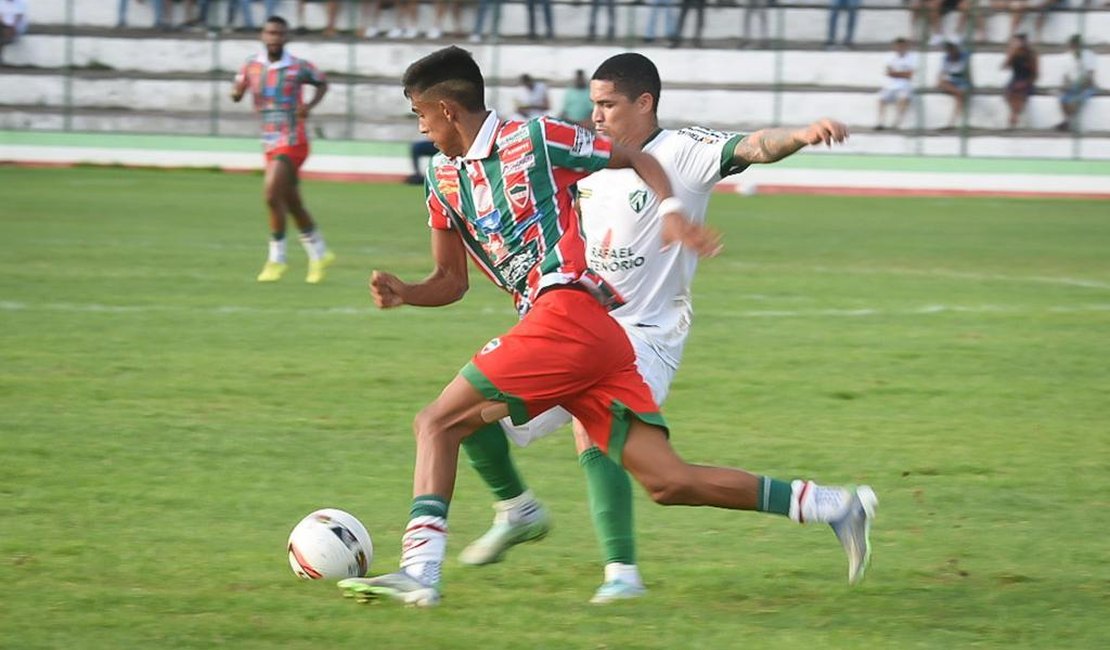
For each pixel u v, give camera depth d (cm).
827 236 6059
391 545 1730
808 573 1634
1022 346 3328
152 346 3078
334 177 9288
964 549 1752
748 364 3045
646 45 10412
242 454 2177
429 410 1450
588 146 1434
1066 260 5259
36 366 2820
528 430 1598
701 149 1595
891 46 10381
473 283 4394
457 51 1432
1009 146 9706
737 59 10312
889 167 9056
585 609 1477
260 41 10412
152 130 10088
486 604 1486
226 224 5869
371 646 1324
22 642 1316
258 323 3438
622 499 1545
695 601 1517
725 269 4819
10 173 8581
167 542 1703
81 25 10625
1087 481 2117
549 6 10481
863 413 2588
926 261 5162
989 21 10338
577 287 1439
